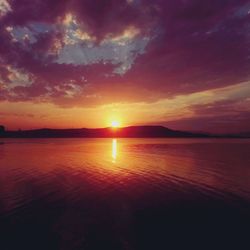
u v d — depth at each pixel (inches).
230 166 1268.5
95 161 1545.3
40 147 3218.5
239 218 518.0
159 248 391.5
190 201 637.9
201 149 2694.4
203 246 399.5
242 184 830.5
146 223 492.4
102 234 438.9
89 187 793.6
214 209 576.7
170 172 1086.4
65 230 457.4
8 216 525.7
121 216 529.3
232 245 402.6
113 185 823.7
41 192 727.1
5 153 2182.6
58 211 558.6
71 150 2630.4
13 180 907.4
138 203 621.6
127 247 395.5
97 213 547.5
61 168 1224.8
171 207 589.9
